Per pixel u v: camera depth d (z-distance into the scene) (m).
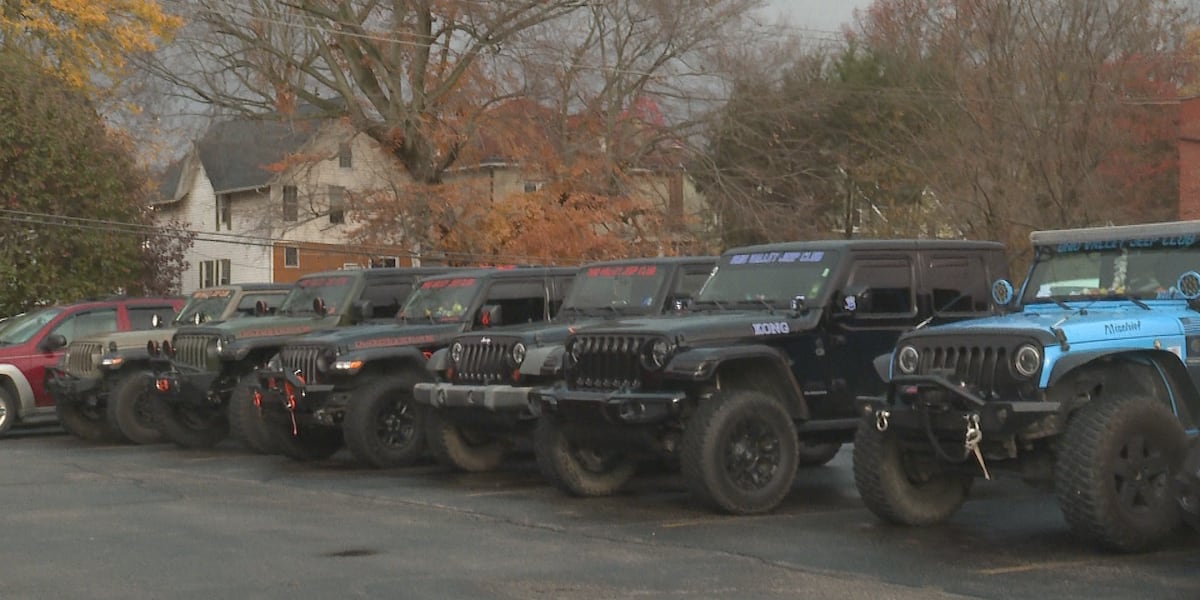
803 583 7.87
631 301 13.48
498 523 10.36
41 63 28.53
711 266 13.73
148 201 33.75
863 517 10.44
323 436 15.52
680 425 10.80
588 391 10.97
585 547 9.19
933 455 9.35
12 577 8.31
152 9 30.06
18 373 19.34
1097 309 9.58
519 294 15.04
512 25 33.53
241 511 11.18
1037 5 30.31
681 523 10.20
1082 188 29.36
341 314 16.34
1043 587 7.64
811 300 11.42
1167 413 8.61
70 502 11.86
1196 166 32.75
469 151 33.81
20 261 27.42
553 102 34.53
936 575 8.04
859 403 9.46
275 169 33.25
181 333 17.00
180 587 7.93
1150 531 8.47
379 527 10.19
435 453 13.81
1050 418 8.64
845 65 40.38
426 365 13.91
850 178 41.38
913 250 11.92
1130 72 31.39
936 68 33.66
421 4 32.88
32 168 27.17
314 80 35.06
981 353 8.78
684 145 37.75
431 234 32.91
